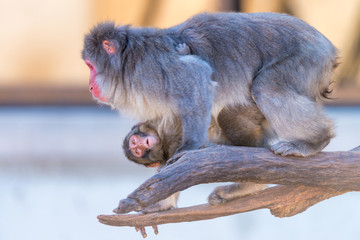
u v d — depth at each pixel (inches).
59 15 1195.9
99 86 516.4
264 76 490.0
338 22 1179.3
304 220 941.8
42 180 1008.9
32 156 1029.8
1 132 1048.2
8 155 1030.4
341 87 1160.2
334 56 512.7
